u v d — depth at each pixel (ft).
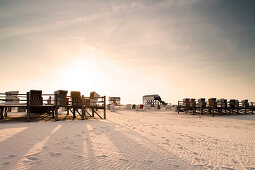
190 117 55.62
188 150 15.94
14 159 12.05
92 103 46.65
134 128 28.37
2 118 39.55
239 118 53.47
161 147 16.70
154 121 40.91
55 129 24.97
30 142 16.98
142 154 14.37
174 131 26.43
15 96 43.57
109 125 31.19
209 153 15.21
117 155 13.85
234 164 12.64
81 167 11.09
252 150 16.55
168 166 11.85
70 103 42.42
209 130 28.37
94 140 18.67
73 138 19.31
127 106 121.90
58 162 11.81
